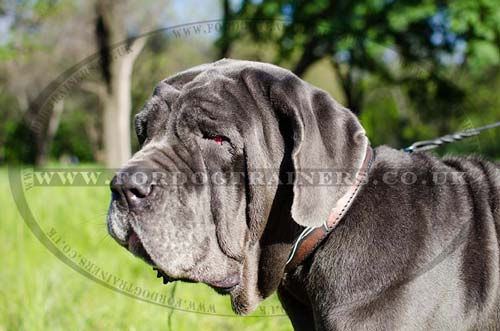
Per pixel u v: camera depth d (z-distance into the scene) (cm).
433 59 1097
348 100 1109
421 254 300
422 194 316
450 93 1102
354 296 299
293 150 295
